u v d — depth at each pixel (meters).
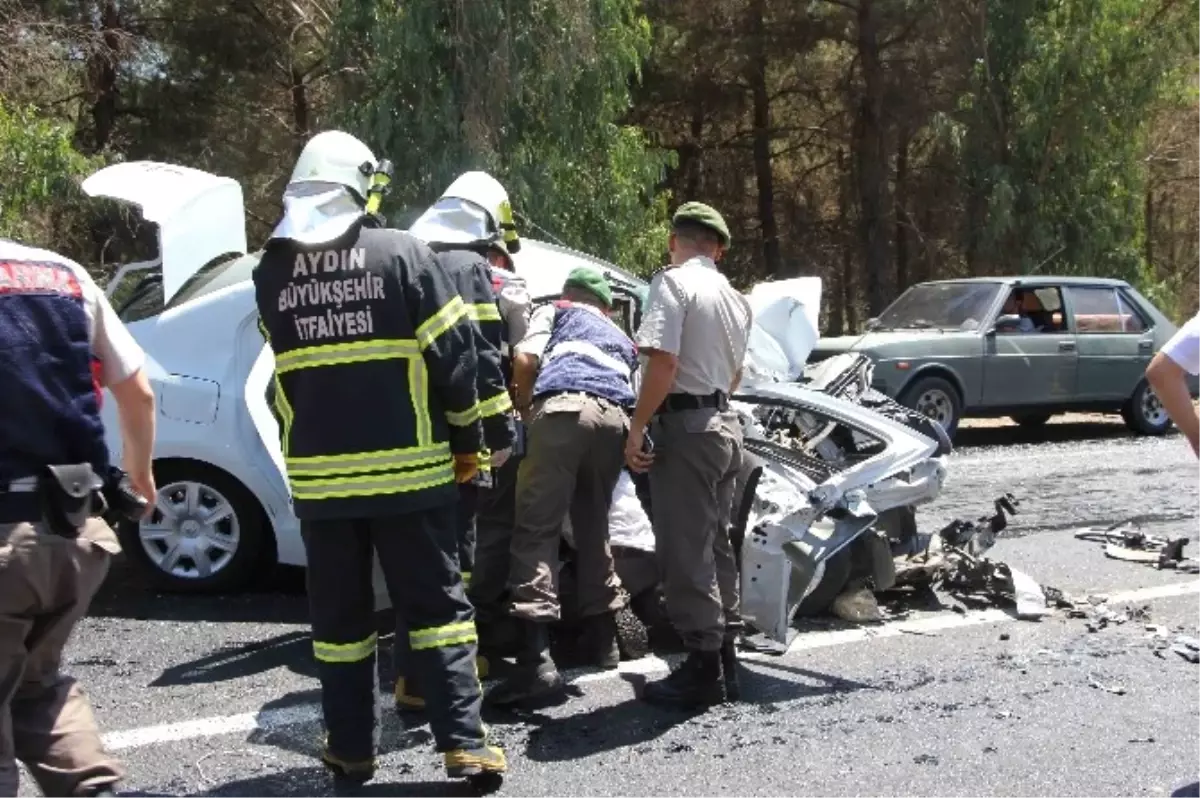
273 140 19.81
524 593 4.68
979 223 19.61
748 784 4.03
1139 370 13.23
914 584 6.29
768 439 5.80
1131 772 4.11
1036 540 7.72
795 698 4.85
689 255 4.81
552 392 4.86
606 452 4.88
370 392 3.73
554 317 5.15
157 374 6.28
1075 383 12.79
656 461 4.66
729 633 4.84
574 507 5.05
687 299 4.55
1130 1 18.69
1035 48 18.72
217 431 6.24
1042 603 6.03
